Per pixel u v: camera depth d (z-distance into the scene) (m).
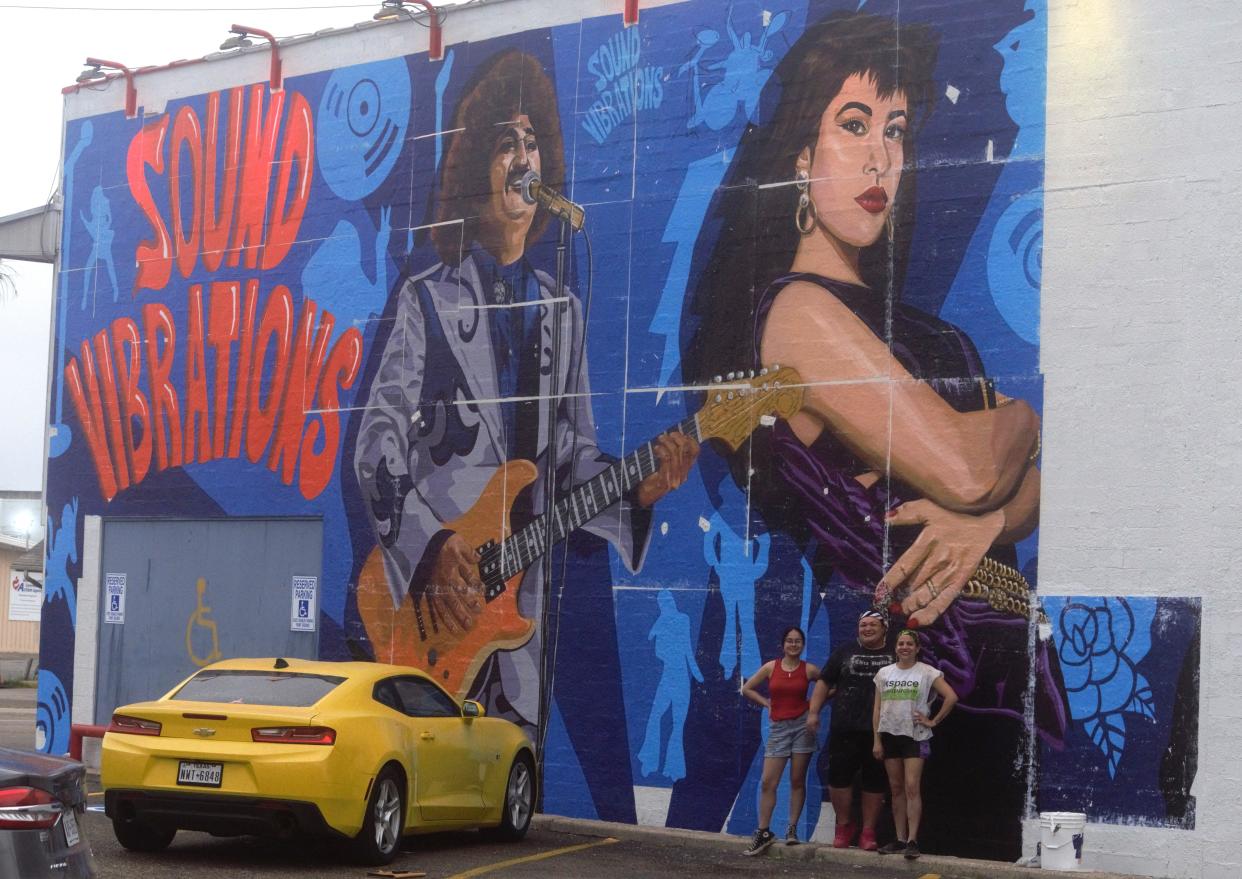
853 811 13.46
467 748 12.73
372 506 16.91
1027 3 13.45
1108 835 12.32
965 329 13.44
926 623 13.30
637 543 15.01
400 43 17.30
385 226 17.17
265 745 11.00
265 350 17.98
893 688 12.62
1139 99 12.86
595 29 15.90
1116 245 12.82
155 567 18.70
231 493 18.09
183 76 19.06
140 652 18.70
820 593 13.90
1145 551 12.44
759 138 14.75
